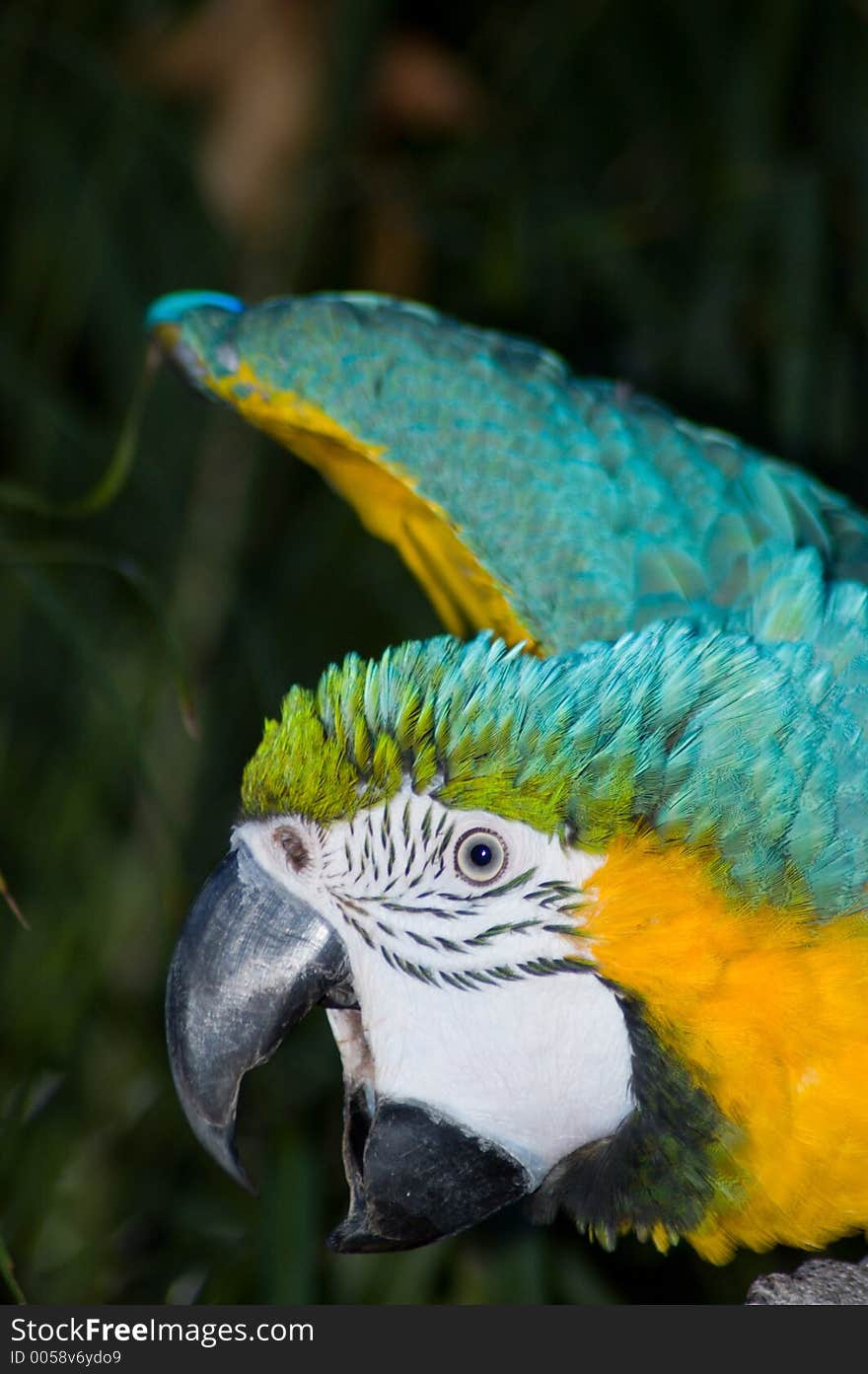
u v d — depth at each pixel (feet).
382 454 12.35
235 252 16.98
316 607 16.14
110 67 16.28
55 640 15.85
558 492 12.13
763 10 16.01
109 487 12.33
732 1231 9.77
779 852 8.83
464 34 19.29
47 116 16.34
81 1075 15.14
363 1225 9.82
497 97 17.08
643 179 16.67
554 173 16.85
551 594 11.75
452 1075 9.52
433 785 9.22
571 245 16.08
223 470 17.46
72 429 15.96
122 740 13.83
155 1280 14.24
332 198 16.96
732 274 15.69
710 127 16.25
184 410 16.39
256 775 9.55
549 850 9.12
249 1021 9.49
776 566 10.69
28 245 16.19
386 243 17.53
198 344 12.86
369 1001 9.56
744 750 8.91
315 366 12.65
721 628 9.93
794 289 15.03
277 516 18.02
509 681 9.14
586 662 9.32
